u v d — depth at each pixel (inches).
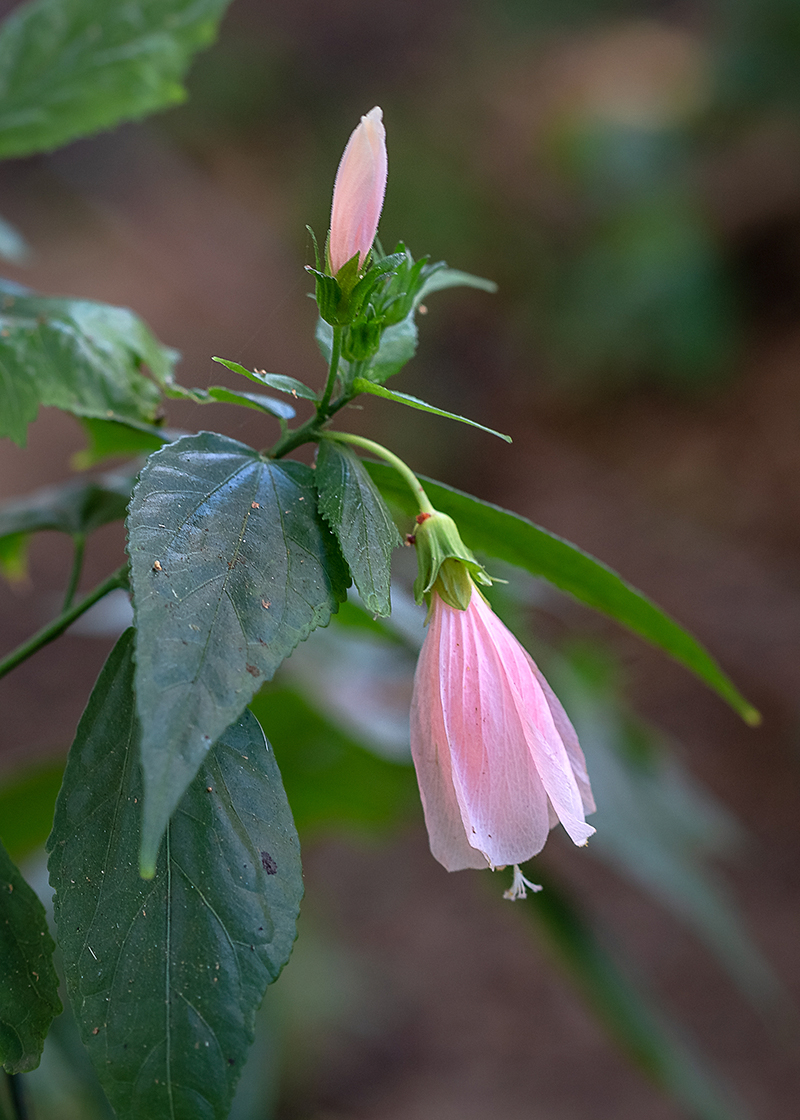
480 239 143.6
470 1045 59.0
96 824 19.4
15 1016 19.8
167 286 123.6
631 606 22.1
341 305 20.3
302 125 170.6
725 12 132.5
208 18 25.9
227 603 19.3
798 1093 54.1
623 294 120.4
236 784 19.4
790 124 128.9
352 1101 55.6
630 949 62.9
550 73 169.0
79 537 23.9
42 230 127.9
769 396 110.0
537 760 20.0
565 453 113.7
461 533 22.2
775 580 89.0
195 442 20.1
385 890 68.9
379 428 116.0
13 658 21.4
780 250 120.7
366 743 29.1
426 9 190.9
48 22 25.8
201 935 19.1
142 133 147.9
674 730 77.2
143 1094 18.8
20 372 23.0
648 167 133.1
